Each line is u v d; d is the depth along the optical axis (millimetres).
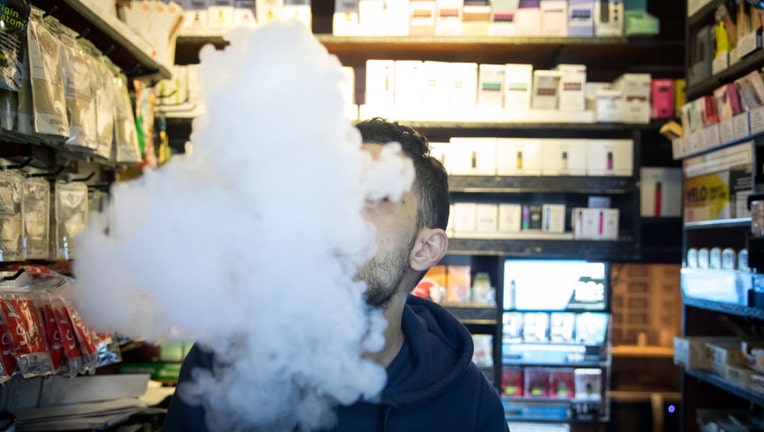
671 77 3529
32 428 1630
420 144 843
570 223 3182
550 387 3109
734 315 2613
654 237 3463
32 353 1257
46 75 1338
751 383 2164
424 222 790
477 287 3127
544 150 3020
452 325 1046
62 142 1458
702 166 2549
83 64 1559
